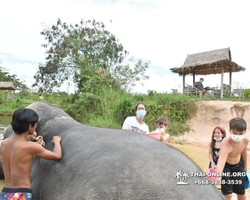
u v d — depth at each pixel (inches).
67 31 923.4
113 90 681.0
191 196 64.3
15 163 93.8
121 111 577.9
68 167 89.4
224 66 715.4
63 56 895.1
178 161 77.9
